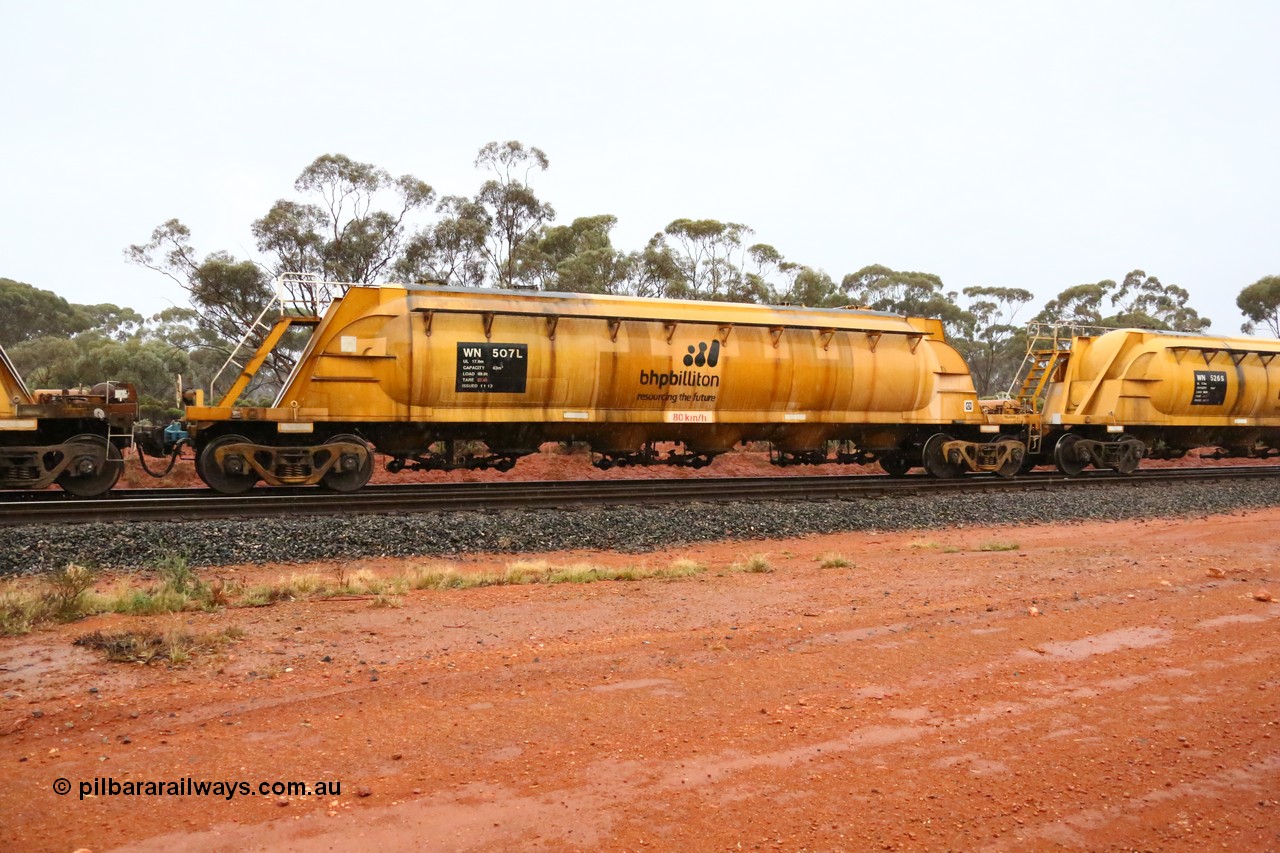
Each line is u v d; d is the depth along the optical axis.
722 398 17.44
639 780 4.79
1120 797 4.69
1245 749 5.30
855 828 4.32
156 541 11.19
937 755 5.18
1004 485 19.09
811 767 4.99
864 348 18.98
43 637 7.31
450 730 5.42
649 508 14.72
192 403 14.56
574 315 16.03
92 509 12.25
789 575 10.83
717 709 5.86
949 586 9.88
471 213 31.23
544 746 5.21
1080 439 22.06
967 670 6.74
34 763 4.87
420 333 15.09
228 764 4.89
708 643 7.41
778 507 15.40
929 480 19.20
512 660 6.86
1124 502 18.03
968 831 4.31
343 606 8.72
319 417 14.66
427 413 15.28
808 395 18.25
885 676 6.59
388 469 16.34
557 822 4.32
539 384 15.83
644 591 9.74
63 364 33.44
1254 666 6.88
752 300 34.28
